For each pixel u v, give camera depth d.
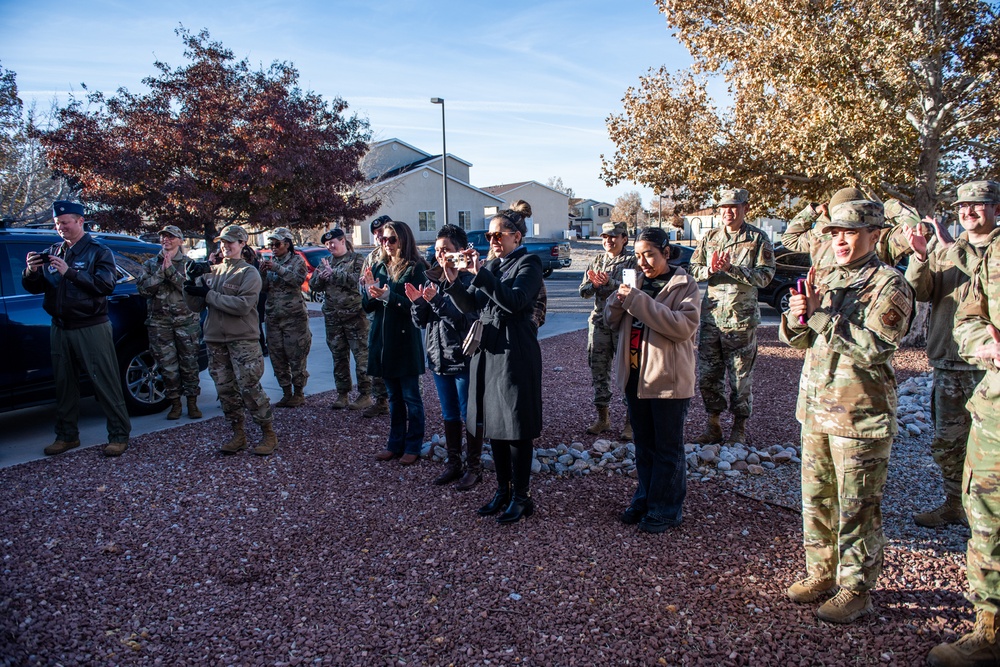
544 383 7.42
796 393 6.79
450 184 36.84
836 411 2.73
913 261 3.74
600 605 2.98
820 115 8.76
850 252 2.72
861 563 2.78
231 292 4.88
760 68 9.53
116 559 3.51
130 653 2.73
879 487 2.75
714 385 5.08
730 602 2.99
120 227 14.34
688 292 3.61
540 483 4.42
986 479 2.57
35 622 2.95
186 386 6.22
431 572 3.31
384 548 3.57
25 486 4.48
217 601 3.12
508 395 3.64
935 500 4.02
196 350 6.26
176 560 3.49
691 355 3.62
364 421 5.96
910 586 3.08
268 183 13.98
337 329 6.28
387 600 3.08
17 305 5.44
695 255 5.20
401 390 4.85
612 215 64.69
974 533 2.59
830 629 2.78
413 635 2.81
